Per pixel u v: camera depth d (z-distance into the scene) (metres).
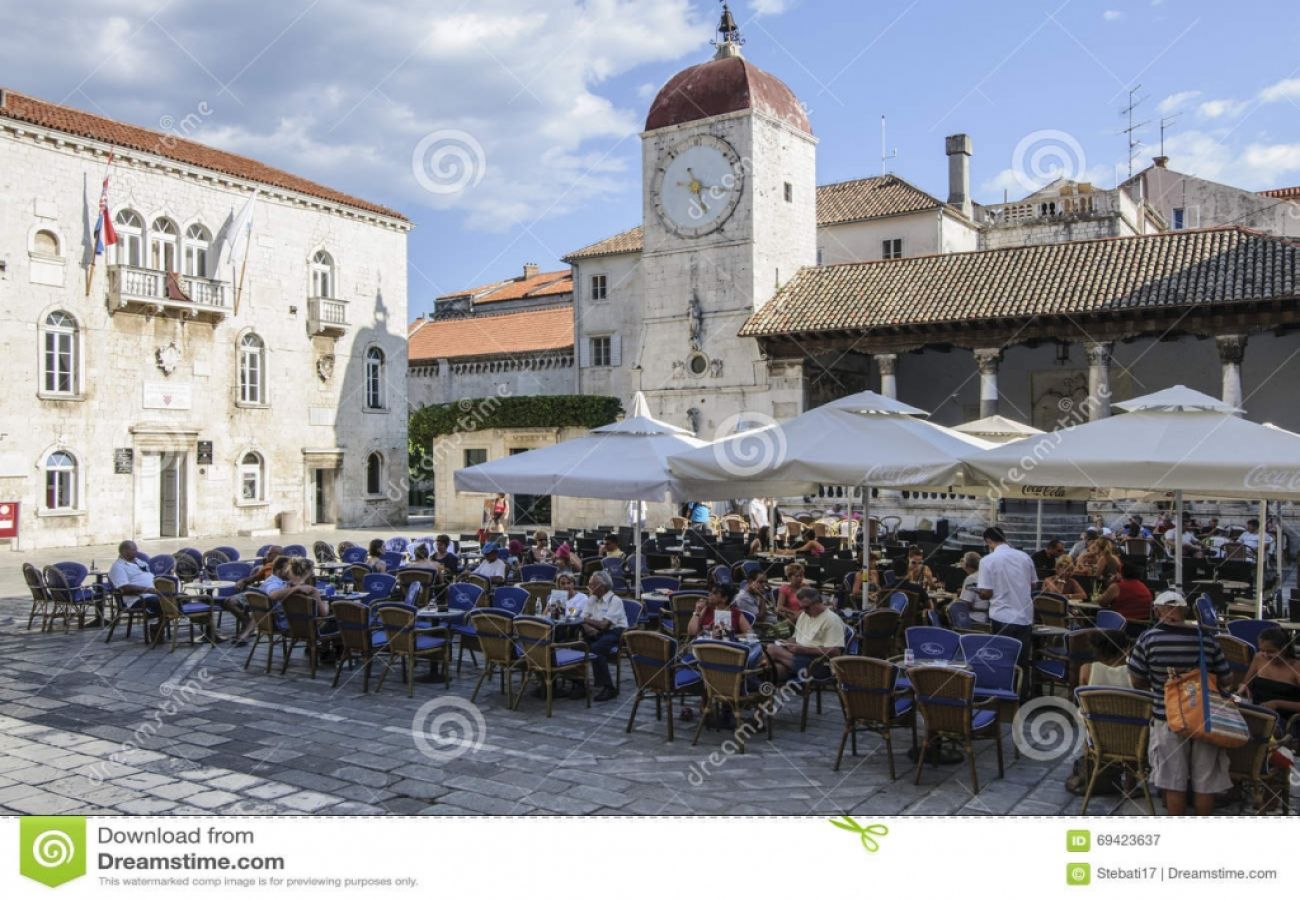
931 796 8.46
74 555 30.41
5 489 31.17
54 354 32.59
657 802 8.25
